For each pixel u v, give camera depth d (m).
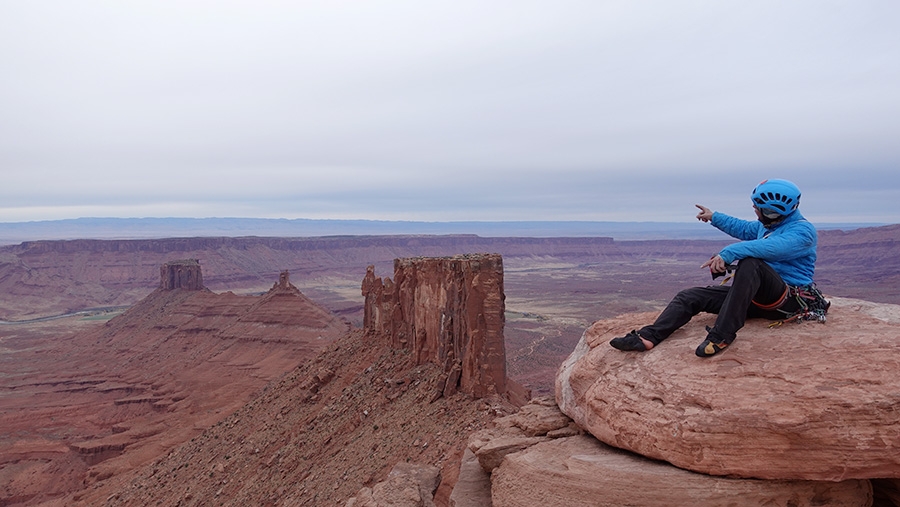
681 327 10.72
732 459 8.39
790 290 9.62
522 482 10.30
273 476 40.81
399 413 37.22
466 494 12.18
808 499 8.48
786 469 8.16
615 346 10.60
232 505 40.22
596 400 10.31
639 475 8.95
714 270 9.77
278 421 52.12
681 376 9.27
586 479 9.37
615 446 10.00
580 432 11.42
